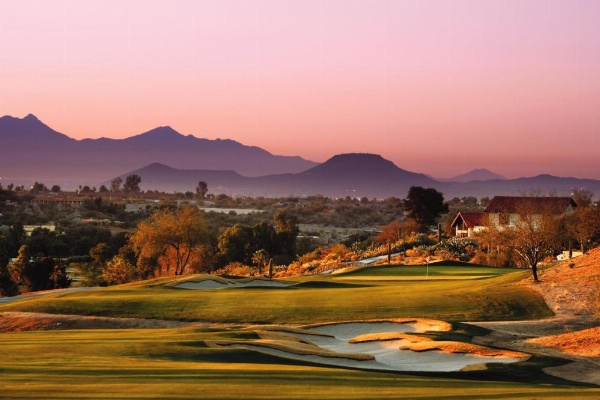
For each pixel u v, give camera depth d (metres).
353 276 75.75
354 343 36.09
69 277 110.88
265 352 30.05
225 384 21.42
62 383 21.12
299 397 19.80
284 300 51.94
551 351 33.16
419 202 140.12
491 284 55.00
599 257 54.78
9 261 114.31
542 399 19.89
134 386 20.75
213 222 191.50
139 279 102.06
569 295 46.69
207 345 30.80
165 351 29.14
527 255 52.94
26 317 47.91
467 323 41.28
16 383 21.08
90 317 48.00
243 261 125.00
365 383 22.75
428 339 34.84
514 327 40.41
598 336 35.00
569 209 103.88
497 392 21.33
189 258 108.50
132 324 46.12
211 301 52.34
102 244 119.12
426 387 22.27
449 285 57.44
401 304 48.66
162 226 103.75
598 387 25.17
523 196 110.44
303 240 150.25
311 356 30.22
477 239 96.00
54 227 161.50
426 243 109.81
